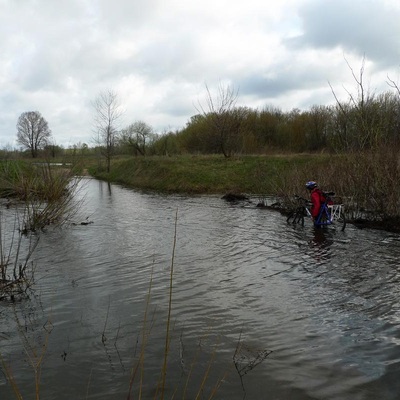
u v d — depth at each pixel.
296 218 15.21
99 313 6.66
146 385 4.60
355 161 15.34
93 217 17.80
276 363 5.04
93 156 61.00
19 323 6.28
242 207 20.55
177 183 30.92
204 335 5.83
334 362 5.04
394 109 15.26
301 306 6.86
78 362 5.11
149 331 5.96
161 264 9.70
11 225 14.98
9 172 17.19
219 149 41.94
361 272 8.69
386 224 13.85
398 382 4.58
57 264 9.70
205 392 4.46
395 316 6.35
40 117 69.19
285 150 46.34
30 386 4.61
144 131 64.38
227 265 9.52
